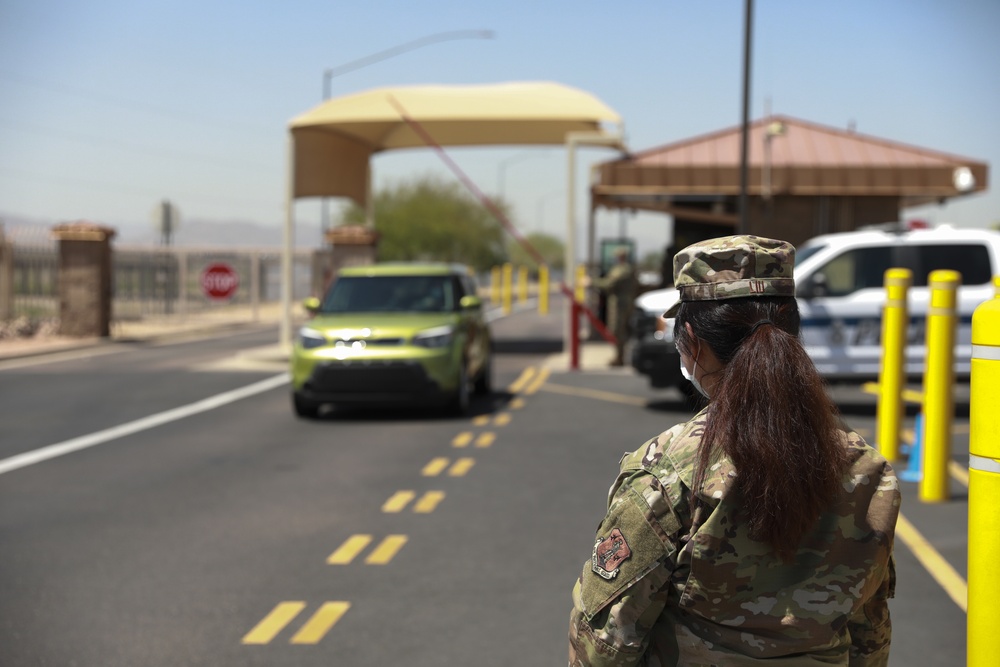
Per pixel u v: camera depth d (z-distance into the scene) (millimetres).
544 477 9414
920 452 9312
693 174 22734
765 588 1882
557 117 22297
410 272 14445
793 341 1951
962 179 20609
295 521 7824
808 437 1874
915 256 13016
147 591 6094
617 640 1938
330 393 12742
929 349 8344
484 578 6305
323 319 13461
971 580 2584
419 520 7824
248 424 12875
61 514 8102
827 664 1928
